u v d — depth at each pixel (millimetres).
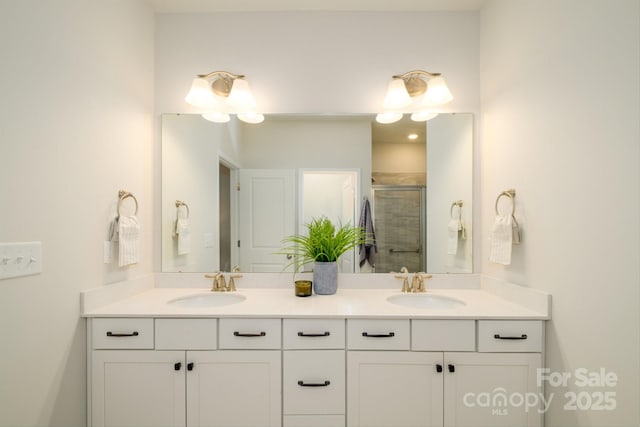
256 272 1830
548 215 1269
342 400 1311
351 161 1843
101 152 1386
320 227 1718
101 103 1382
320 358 1309
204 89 1721
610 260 989
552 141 1241
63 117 1175
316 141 1841
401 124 1835
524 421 1294
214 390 1308
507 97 1546
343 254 1817
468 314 1307
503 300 1552
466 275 1789
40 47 1073
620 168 951
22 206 1020
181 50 1816
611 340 988
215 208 1836
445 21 1805
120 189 1521
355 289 1805
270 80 1823
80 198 1269
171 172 1827
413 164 1836
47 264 1116
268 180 1848
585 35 1076
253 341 1308
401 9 1797
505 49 1558
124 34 1541
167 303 1505
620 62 946
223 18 1812
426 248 1823
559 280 1214
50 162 1121
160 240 1818
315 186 1845
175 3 1745
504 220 1496
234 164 1840
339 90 1822
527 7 1386
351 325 1309
